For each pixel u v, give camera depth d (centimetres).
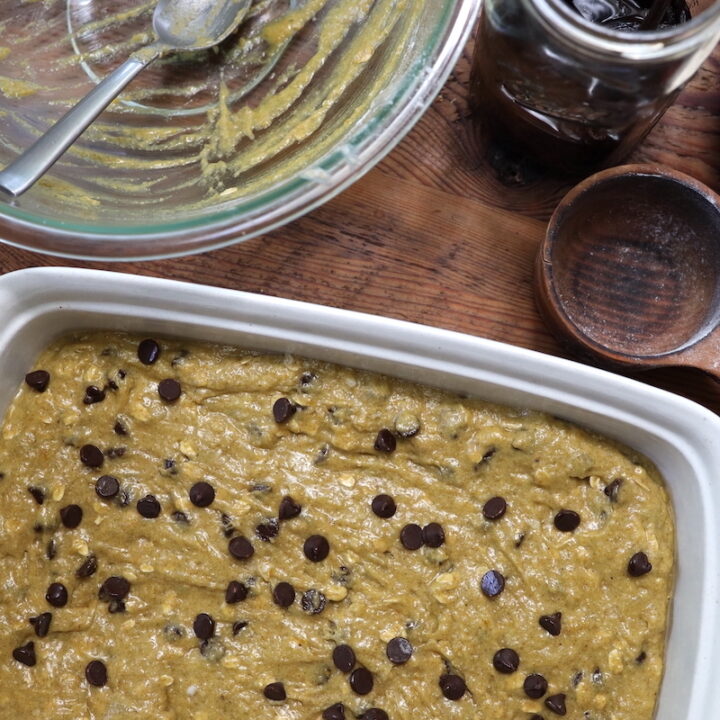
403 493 57
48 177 59
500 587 56
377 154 55
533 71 54
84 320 57
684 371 59
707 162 60
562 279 58
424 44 56
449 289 60
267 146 59
